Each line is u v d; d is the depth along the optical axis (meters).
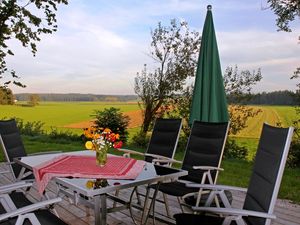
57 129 11.27
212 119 3.66
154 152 4.05
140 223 3.19
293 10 7.25
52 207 2.85
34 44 8.92
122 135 9.47
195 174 3.33
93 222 3.26
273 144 1.97
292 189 4.77
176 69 10.28
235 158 8.62
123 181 2.29
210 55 3.76
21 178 3.27
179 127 3.92
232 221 2.08
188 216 2.24
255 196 2.04
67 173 2.51
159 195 4.24
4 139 3.54
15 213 1.82
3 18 8.26
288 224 3.30
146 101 10.46
